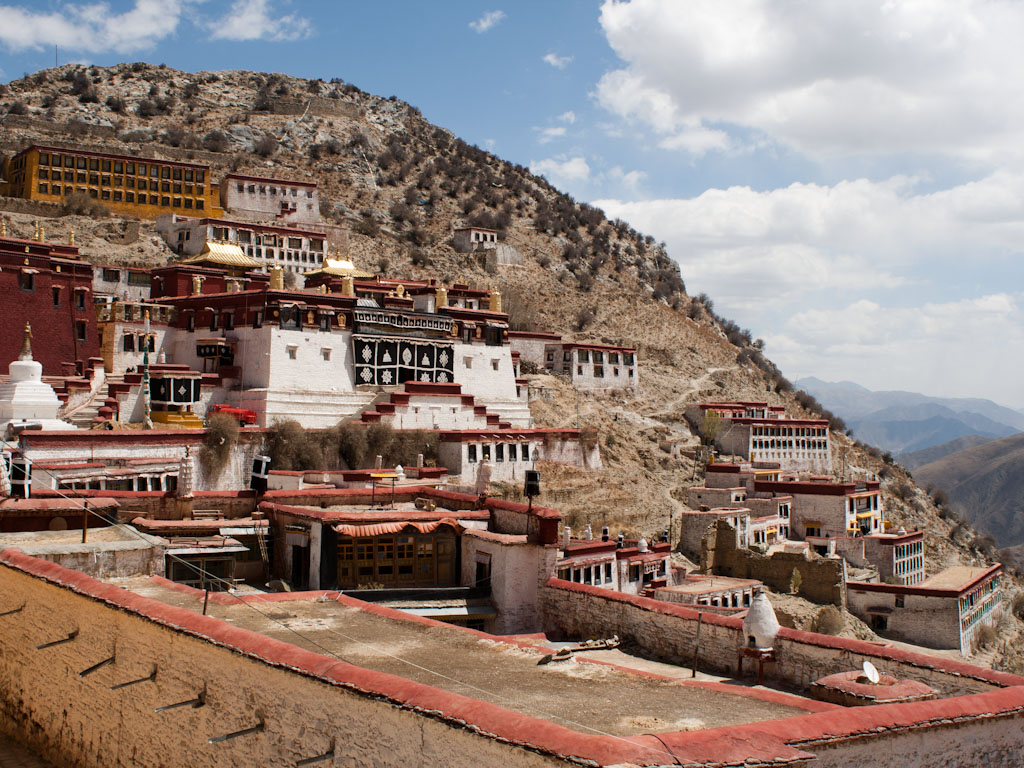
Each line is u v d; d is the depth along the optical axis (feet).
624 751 47.32
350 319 283.79
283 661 62.44
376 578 128.88
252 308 274.16
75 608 83.25
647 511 329.31
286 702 61.62
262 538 135.13
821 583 291.17
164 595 96.58
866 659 79.25
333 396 272.72
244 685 64.80
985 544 551.18
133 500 138.41
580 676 75.36
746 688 72.59
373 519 130.31
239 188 611.88
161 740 71.56
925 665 76.07
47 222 517.55
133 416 251.80
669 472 422.82
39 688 87.86
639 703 68.28
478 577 124.06
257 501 146.51
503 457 291.17
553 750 47.96
